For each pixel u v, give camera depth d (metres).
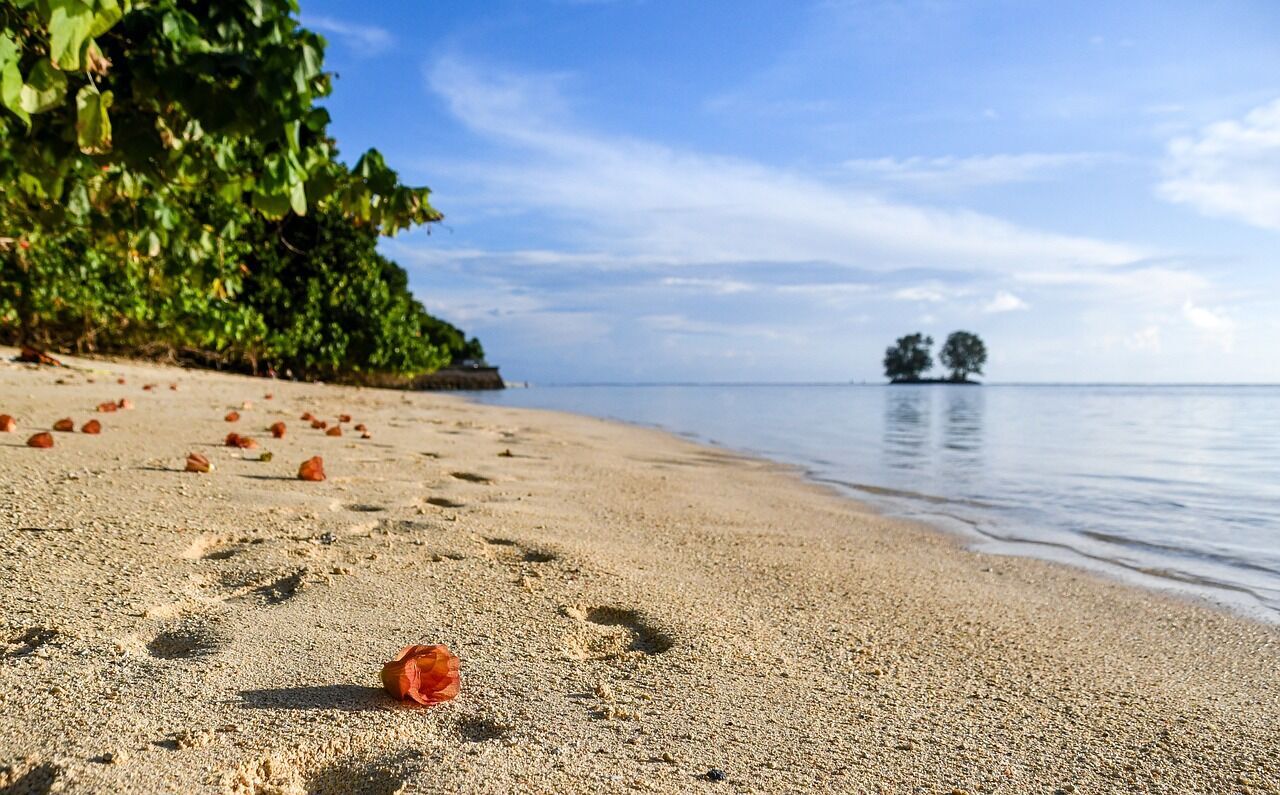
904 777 1.67
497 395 42.25
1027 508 6.55
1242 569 4.37
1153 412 27.70
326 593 2.57
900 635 2.71
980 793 1.63
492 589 2.76
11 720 1.60
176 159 3.42
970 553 4.52
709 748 1.74
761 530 4.60
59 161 3.46
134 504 3.38
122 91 3.05
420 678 1.85
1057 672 2.44
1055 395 58.47
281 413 9.11
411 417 11.57
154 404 8.16
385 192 3.57
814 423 19.97
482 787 1.49
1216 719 2.11
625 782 1.55
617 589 2.90
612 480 6.23
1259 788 1.71
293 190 3.26
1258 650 2.83
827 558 3.91
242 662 1.99
